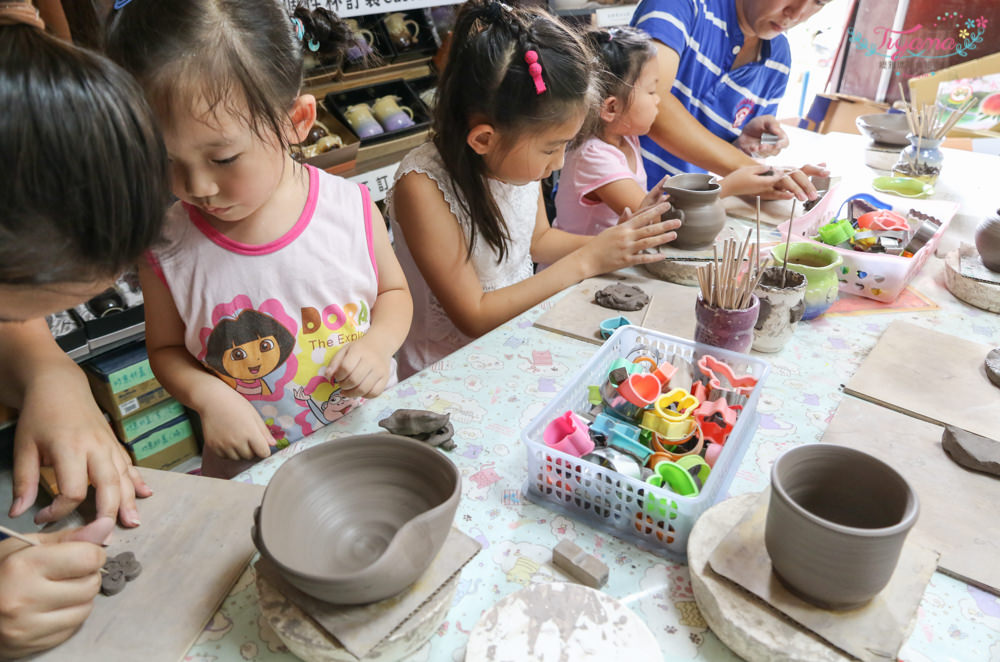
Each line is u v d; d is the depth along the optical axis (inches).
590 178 58.8
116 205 16.8
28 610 19.2
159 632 20.9
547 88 38.4
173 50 26.0
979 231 42.8
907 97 99.2
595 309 41.8
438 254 46.5
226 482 27.0
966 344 37.4
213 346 36.2
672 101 64.4
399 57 76.9
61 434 25.9
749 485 27.8
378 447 23.1
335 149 65.9
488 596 23.0
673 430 28.0
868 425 31.1
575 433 26.9
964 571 23.2
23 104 14.9
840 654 19.6
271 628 21.5
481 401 33.3
